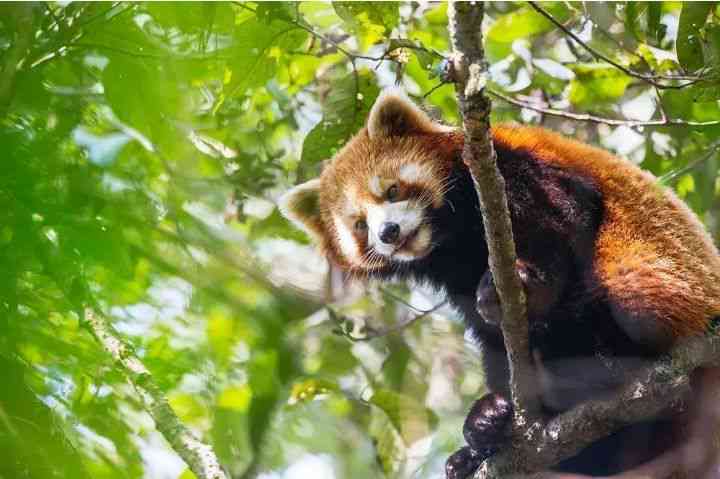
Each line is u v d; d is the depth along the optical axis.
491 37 14.39
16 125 6.43
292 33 12.06
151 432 10.49
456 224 11.70
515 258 8.15
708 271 10.20
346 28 12.72
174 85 7.38
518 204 10.55
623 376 9.85
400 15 13.98
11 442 7.70
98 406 9.83
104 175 7.32
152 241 8.17
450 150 11.78
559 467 10.25
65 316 8.73
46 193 6.34
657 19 12.80
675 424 9.72
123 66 7.30
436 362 15.29
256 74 11.78
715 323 9.81
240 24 11.37
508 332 8.66
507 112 14.60
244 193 14.41
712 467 9.73
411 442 14.00
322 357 15.05
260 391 13.10
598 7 13.27
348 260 12.48
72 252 6.67
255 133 15.09
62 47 7.86
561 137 11.23
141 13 8.04
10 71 7.20
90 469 9.60
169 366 10.04
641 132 14.20
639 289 9.91
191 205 9.71
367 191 11.84
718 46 10.98
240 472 12.71
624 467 9.97
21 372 7.61
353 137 12.56
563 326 10.09
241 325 12.55
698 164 13.32
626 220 10.37
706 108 14.09
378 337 14.62
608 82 14.45
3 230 6.36
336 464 14.30
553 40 14.98
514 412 9.33
